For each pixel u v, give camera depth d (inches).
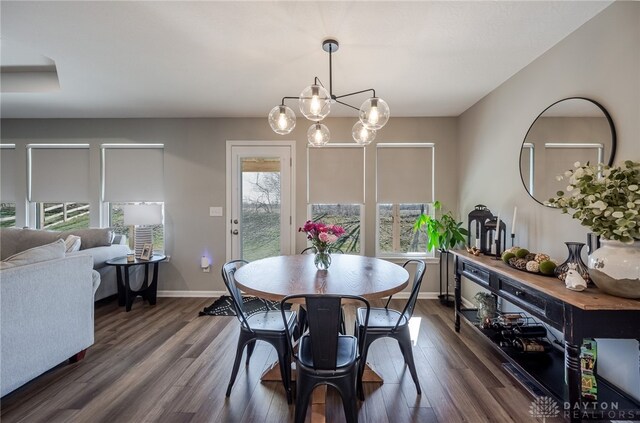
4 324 64.4
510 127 103.9
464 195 140.8
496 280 80.5
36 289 71.3
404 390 72.7
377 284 64.9
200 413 64.7
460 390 72.4
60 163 152.8
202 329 108.8
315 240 78.8
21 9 69.0
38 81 118.3
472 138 132.9
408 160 149.4
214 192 151.6
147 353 90.6
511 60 92.1
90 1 66.6
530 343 77.8
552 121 83.2
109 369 81.6
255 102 130.0
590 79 71.6
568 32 77.0
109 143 151.6
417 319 118.4
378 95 121.0
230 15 71.4
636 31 60.9
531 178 91.4
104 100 127.7
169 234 151.6
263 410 65.9
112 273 138.2
